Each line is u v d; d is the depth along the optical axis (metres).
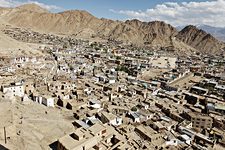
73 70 181.00
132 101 116.06
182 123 97.69
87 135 60.88
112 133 70.06
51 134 63.16
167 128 89.69
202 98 138.12
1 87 95.38
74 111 91.19
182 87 175.12
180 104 127.31
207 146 82.12
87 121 77.12
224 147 84.12
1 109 66.94
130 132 78.94
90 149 57.69
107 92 123.88
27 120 66.75
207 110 119.25
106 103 105.62
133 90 138.00
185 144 79.12
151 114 99.25
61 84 119.44
